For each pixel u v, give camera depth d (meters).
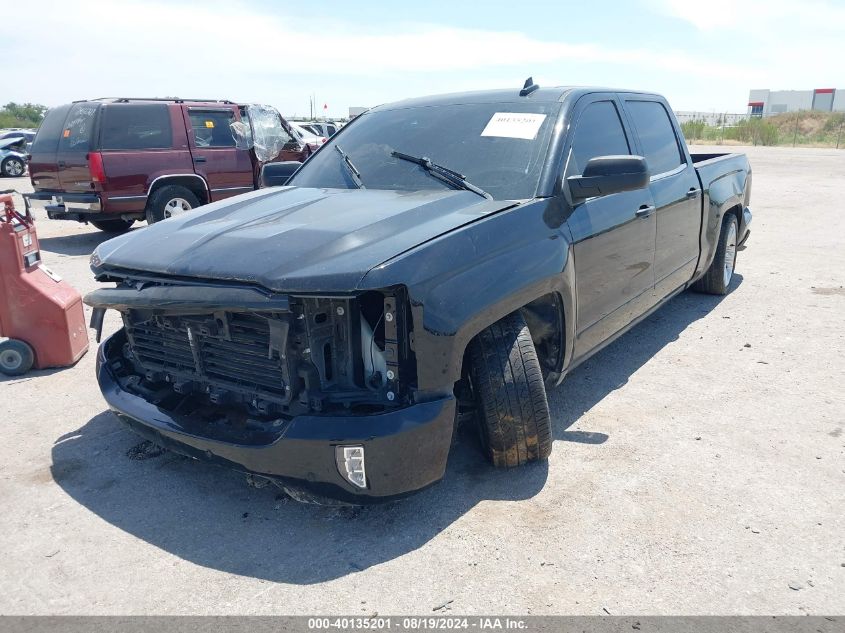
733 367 4.81
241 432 2.84
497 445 3.23
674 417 4.00
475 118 3.98
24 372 4.83
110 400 3.33
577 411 4.09
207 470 3.48
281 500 3.19
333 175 4.03
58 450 3.69
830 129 47.28
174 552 2.80
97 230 11.91
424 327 2.64
